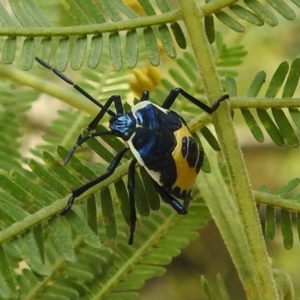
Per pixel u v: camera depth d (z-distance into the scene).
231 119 0.15
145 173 0.15
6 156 0.17
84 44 0.15
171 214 0.17
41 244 0.14
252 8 0.15
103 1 0.15
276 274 0.15
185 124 0.15
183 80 0.17
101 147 0.15
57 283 0.16
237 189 0.15
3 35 0.15
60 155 0.15
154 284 0.27
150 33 0.15
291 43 0.25
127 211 0.15
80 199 0.15
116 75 0.18
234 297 0.27
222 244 0.28
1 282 0.14
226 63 0.17
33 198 0.14
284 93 0.15
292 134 0.15
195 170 0.15
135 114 0.15
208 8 0.15
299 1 0.15
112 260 0.16
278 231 0.26
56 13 0.17
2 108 0.17
